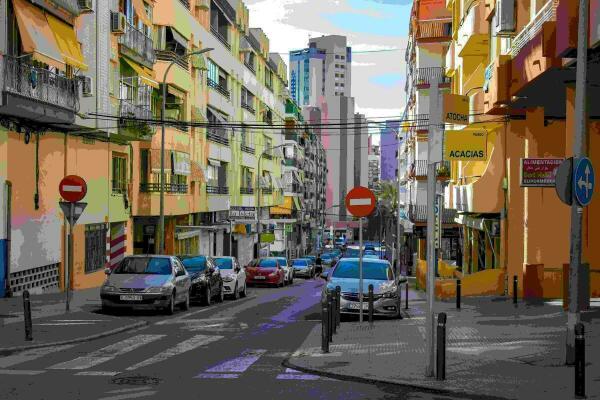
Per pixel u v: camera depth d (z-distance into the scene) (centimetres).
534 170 1716
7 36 2083
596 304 1836
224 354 1208
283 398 845
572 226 1019
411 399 845
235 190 5941
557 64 1477
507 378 946
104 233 3086
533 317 1717
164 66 3722
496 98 1992
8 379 944
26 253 2305
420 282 3319
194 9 4509
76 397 834
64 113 2302
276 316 1936
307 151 11381
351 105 18162
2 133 2131
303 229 11031
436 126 969
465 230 3900
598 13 1184
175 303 1972
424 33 5306
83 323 1582
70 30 2444
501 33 2180
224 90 5316
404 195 7631
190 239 4631
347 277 1888
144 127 3219
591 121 1927
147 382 937
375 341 1341
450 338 1350
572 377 951
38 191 2388
